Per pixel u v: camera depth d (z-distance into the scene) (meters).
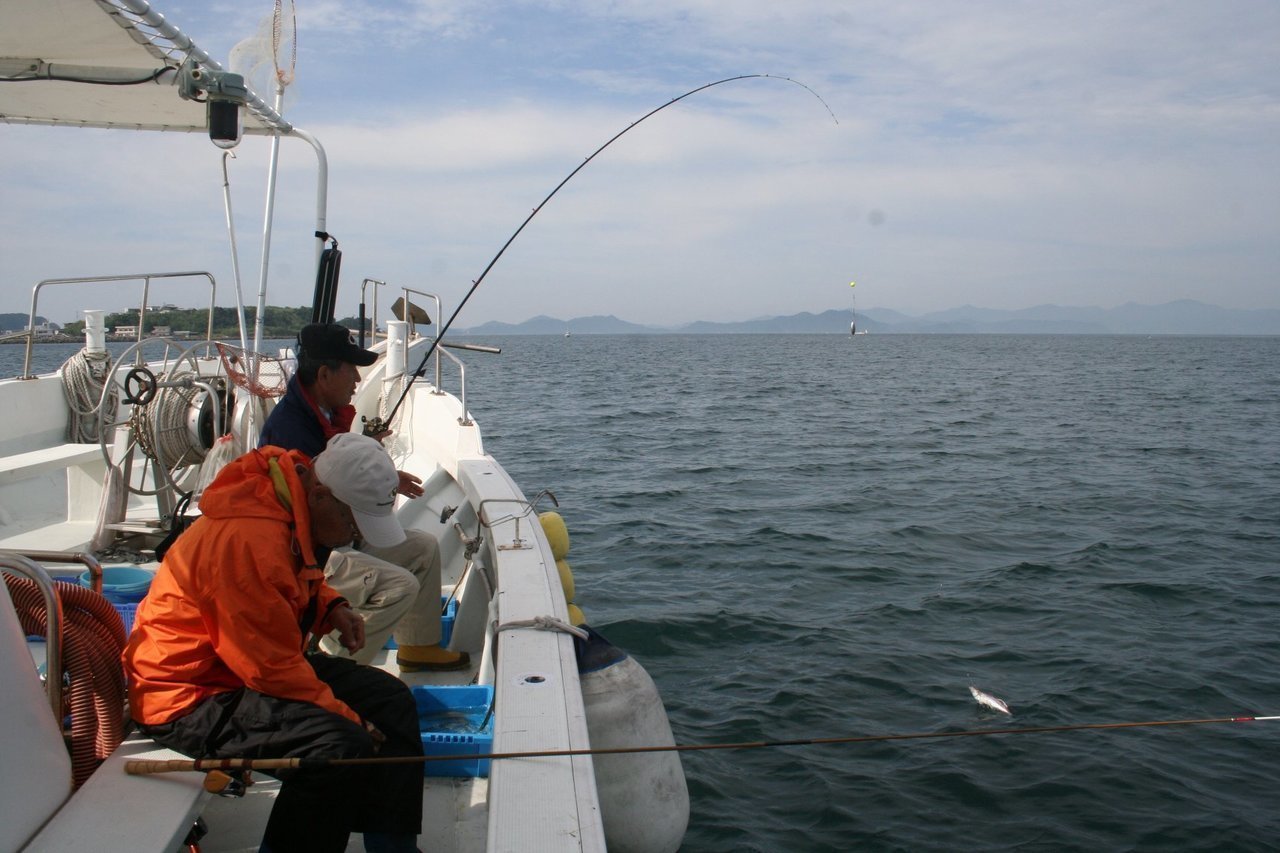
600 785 2.81
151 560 4.37
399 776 2.21
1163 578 8.69
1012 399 31.88
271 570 2.05
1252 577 8.77
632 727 2.86
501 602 3.10
